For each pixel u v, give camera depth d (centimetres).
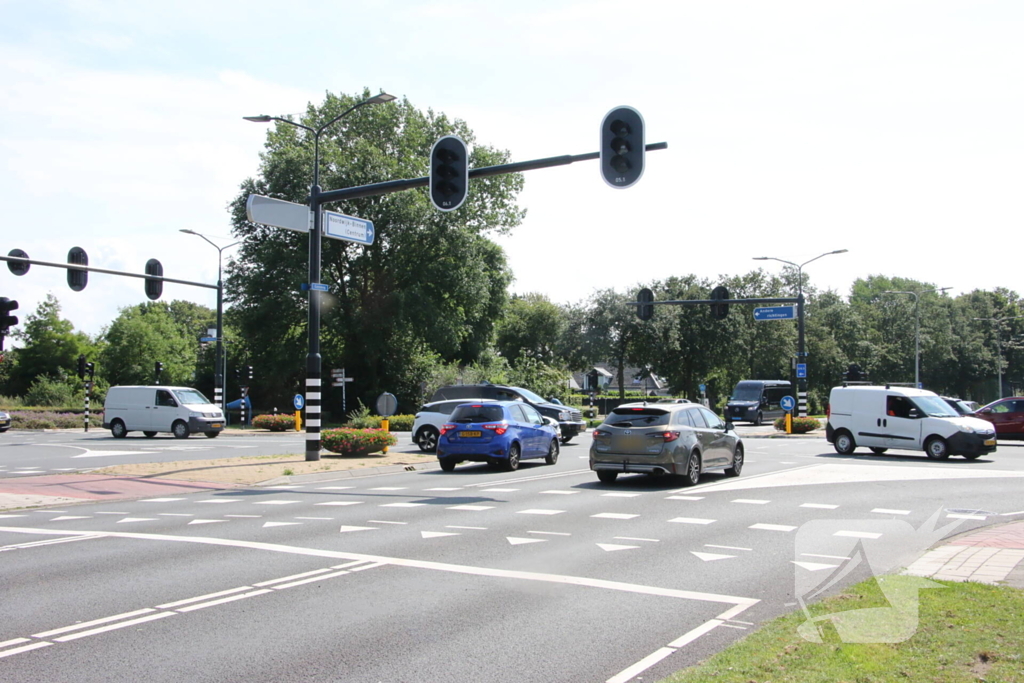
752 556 865
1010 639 503
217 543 945
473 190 5388
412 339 5181
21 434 3734
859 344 8069
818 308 7906
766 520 1112
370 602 674
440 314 5016
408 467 1994
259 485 1627
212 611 647
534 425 2028
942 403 2300
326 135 5391
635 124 1366
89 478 1731
